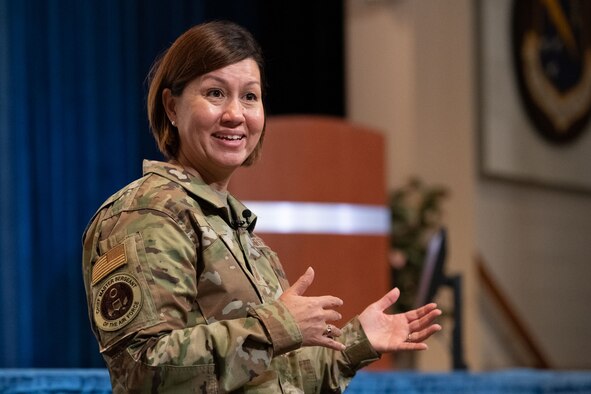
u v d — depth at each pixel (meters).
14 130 10.66
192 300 3.06
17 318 10.58
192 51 3.32
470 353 13.46
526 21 14.95
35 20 10.88
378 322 3.61
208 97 3.32
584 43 16.17
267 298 3.25
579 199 16.45
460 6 13.73
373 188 8.70
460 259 13.45
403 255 12.52
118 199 3.18
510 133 14.73
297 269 8.22
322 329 3.03
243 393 3.14
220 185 3.41
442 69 13.55
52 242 10.92
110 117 11.40
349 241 8.45
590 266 16.52
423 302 7.50
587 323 16.47
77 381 4.15
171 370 2.87
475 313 14.14
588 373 6.39
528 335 14.86
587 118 16.34
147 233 3.04
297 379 3.51
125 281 2.97
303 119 8.37
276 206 8.25
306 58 13.01
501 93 14.52
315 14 13.09
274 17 12.84
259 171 8.27
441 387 5.77
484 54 14.21
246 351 2.95
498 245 14.97
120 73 11.51
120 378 2.93
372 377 5.59
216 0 12.41
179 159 3.43
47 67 10.96
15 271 10.59
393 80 13.38
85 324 11.13
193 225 3.12
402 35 13.37
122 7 11.61
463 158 13.62
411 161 13.23
